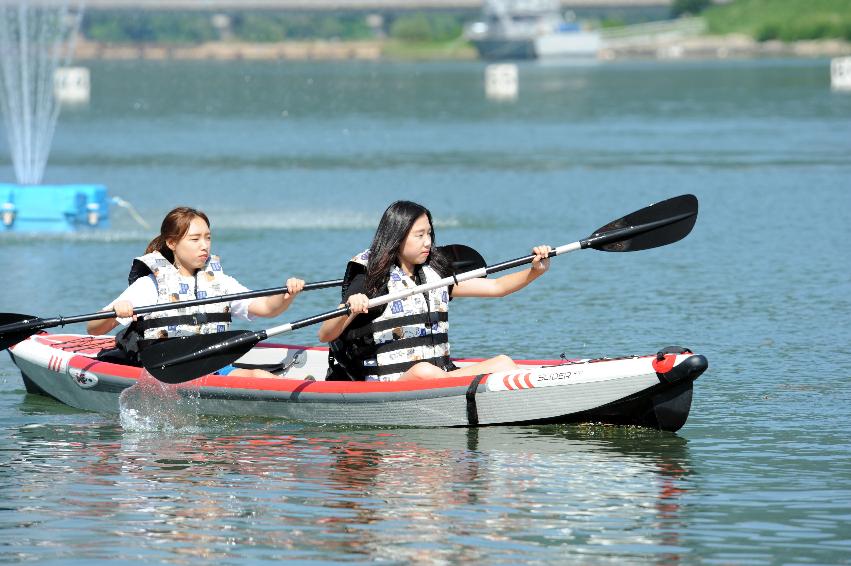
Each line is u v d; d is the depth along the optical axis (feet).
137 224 216.54
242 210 233.35
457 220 216.13
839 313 135.03
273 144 390.63
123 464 84.43
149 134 429.38
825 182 266.16
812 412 96.32
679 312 136.87
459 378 92.17
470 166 315.58
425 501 75.77
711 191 253.65
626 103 597.93
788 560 66.39
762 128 433.48
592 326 130.41
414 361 94.43
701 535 69.82
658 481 79.46
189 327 96.89
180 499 76.43
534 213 224.94
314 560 66.33
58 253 182.80
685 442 88.48
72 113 539.70
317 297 148.05
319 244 188.55
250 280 158.61
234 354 93.25
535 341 123.65
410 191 263.90
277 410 96.22
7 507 75.00
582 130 438.81
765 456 84.94
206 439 91.04
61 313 139.33
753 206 229.25
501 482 79.46
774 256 173.88
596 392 90.17
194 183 282.36
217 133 434.71
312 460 84.94
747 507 74.49
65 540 69.36
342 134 431.02
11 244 191.62
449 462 84.12
